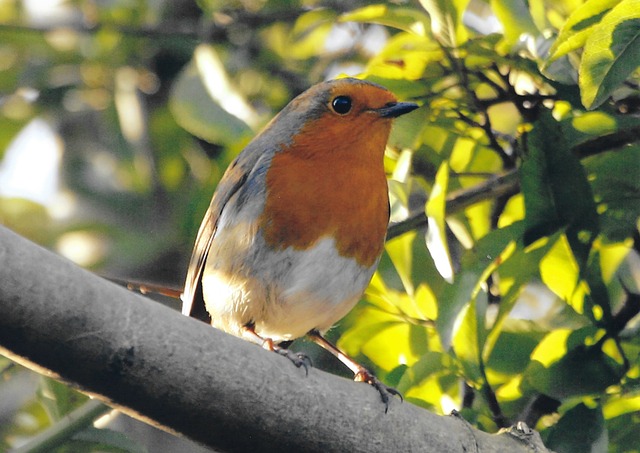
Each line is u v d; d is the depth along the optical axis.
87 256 15.20
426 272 11.27
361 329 10.80
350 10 14.81
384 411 8.01
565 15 10.98
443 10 10.09
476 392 9.89
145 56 15.91
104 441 10.62
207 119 12.58
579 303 9.87
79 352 6.92
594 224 9.55
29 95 16.52
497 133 10.81
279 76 15.27
